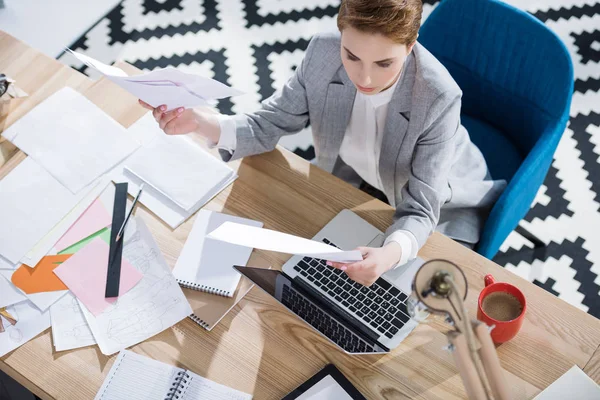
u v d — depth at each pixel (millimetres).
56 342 1479
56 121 1773
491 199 1862
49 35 2947
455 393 1388
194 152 1715
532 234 2445
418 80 1553
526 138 1957
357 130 1759
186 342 1468
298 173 1688
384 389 1399
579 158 2621
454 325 970
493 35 1797
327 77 1640
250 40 2947
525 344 1433
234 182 1677
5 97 1788
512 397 1380
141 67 2881
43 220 1640
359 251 1346
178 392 1400
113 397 1403
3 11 2984
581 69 2811
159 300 1520
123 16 3002
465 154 1880
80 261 1581
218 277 1536
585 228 2482
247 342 1463
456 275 958
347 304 1476
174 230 1616
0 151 1747
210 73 2865
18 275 1572
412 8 1312
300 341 1461
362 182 2156
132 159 1710
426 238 1536
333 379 1405
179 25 2984
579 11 2943
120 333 1482
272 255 1568
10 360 1463
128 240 1603
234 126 1658
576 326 1449
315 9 3025
